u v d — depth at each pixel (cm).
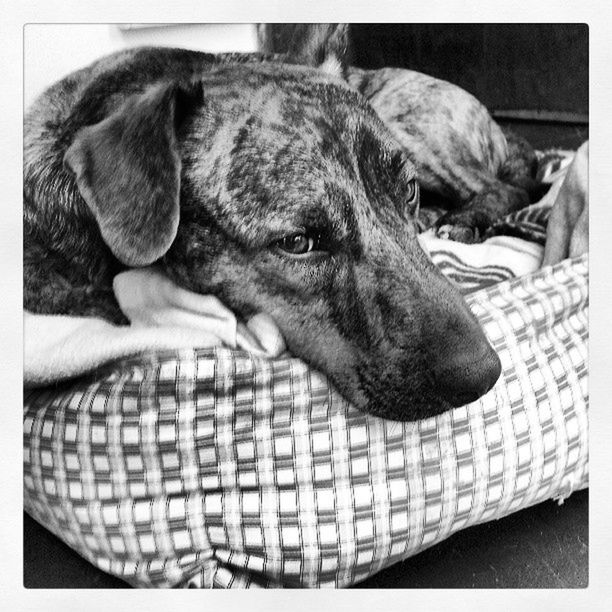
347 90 45
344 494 45
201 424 45
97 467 45
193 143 43
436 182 50
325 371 45
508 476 47
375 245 42
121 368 45
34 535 48
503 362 47
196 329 45
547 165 51
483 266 50
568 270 50
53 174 46
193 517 45
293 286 43
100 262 46
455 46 50
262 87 44
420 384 42
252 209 42
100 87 46
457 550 49
